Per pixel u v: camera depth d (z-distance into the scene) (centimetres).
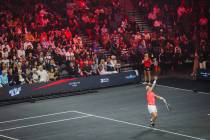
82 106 2852
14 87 2964
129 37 4141
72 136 2205
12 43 3453
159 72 3984
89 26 4081
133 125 2403
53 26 3875
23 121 2489
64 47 3600
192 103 2925
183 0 4753
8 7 3884
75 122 2467
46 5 4131
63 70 3359
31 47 3491
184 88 3431
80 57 3522
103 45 3981
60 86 3162
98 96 3155
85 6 4212
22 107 2825
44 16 3869
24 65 3150
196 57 3819
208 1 4706
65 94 3178
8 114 2650
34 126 2386
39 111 2720
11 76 3044
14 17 3831
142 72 3934
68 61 3406
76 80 3247
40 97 3069
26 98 3012
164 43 4194
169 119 2519
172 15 4612
